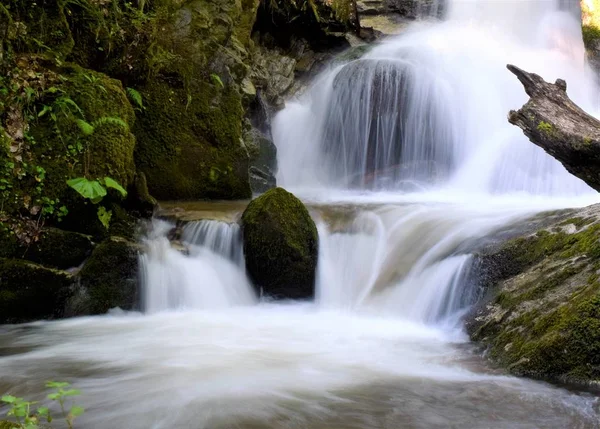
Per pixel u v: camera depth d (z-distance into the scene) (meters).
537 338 3.96
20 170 5.46
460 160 9.65
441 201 8.12
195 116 8.01
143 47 7.56
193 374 3.99
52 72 6.00
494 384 3.71
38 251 5.50
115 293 5.60
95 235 5.88
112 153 6.06
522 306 4.43
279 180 10.04
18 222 5.44
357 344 4.72
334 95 10.22
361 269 6.08
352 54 11.88
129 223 6.10
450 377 3.88
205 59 8.22
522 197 8.55
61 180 5.68
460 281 5.21
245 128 8.84
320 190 9.74
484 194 8.95
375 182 9.86
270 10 11.30
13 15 6.20
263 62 10.91
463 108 9.77
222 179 8.02
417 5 15.20
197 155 7.94
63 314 5.50
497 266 5.05
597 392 3.50
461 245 5.64
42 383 3.84
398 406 3.40
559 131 4.56
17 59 5.81
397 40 13.21
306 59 12.10
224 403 3.48
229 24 8.90
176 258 5.94
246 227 6.02
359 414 3.30
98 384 3.81
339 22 12.39
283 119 10.42
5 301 5.29
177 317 5.60
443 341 4.78
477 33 14.09
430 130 9.73
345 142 10.09
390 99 9.83
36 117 5.72
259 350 4.54
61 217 5.73
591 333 3.67
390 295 5.70
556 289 4.33
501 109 9.86
